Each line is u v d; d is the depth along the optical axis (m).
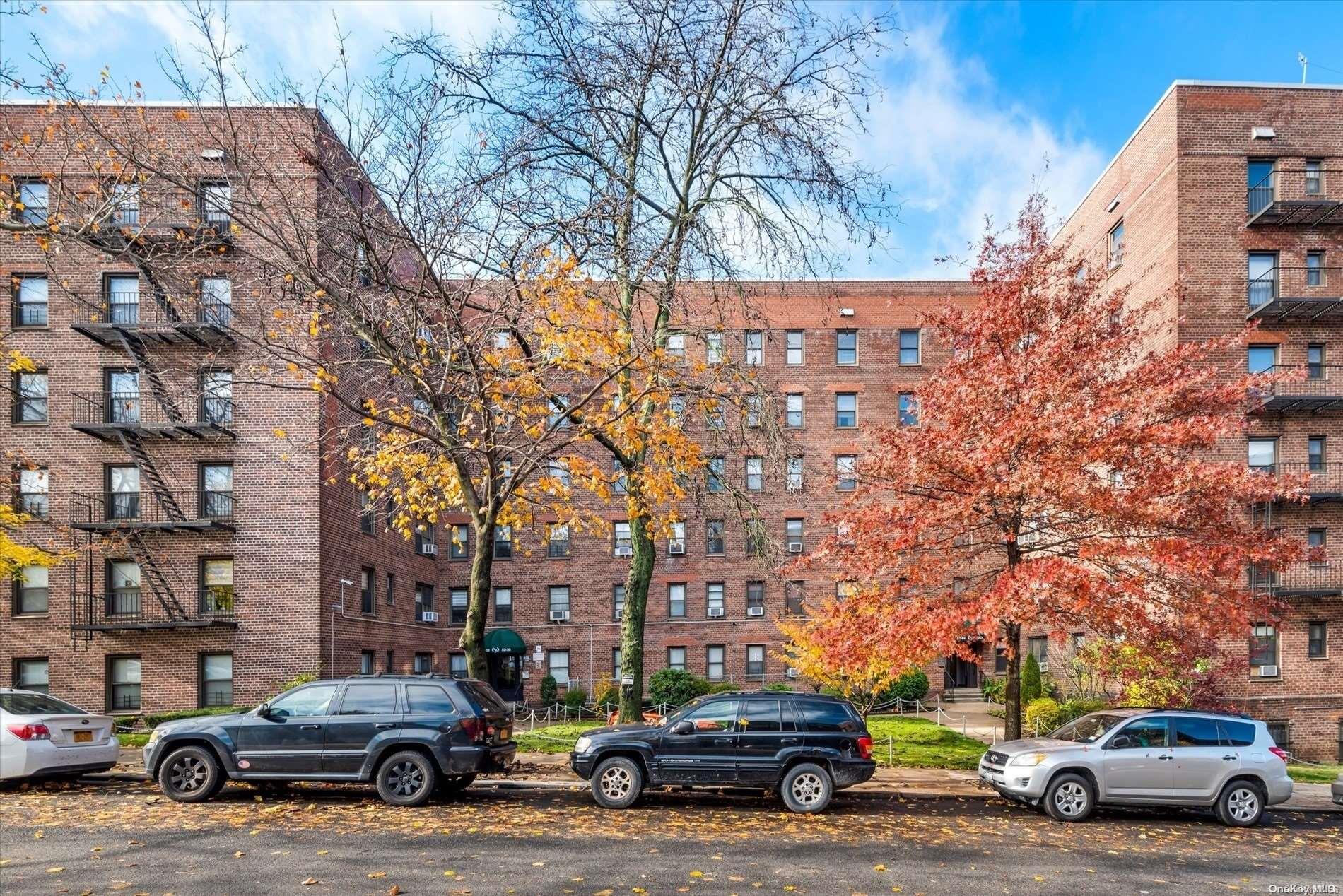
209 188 16.88
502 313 13.62
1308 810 14.66
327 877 8.67
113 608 24.55
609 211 15.33
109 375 24.91
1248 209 26.81
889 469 15.45
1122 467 14.62
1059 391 14.66
